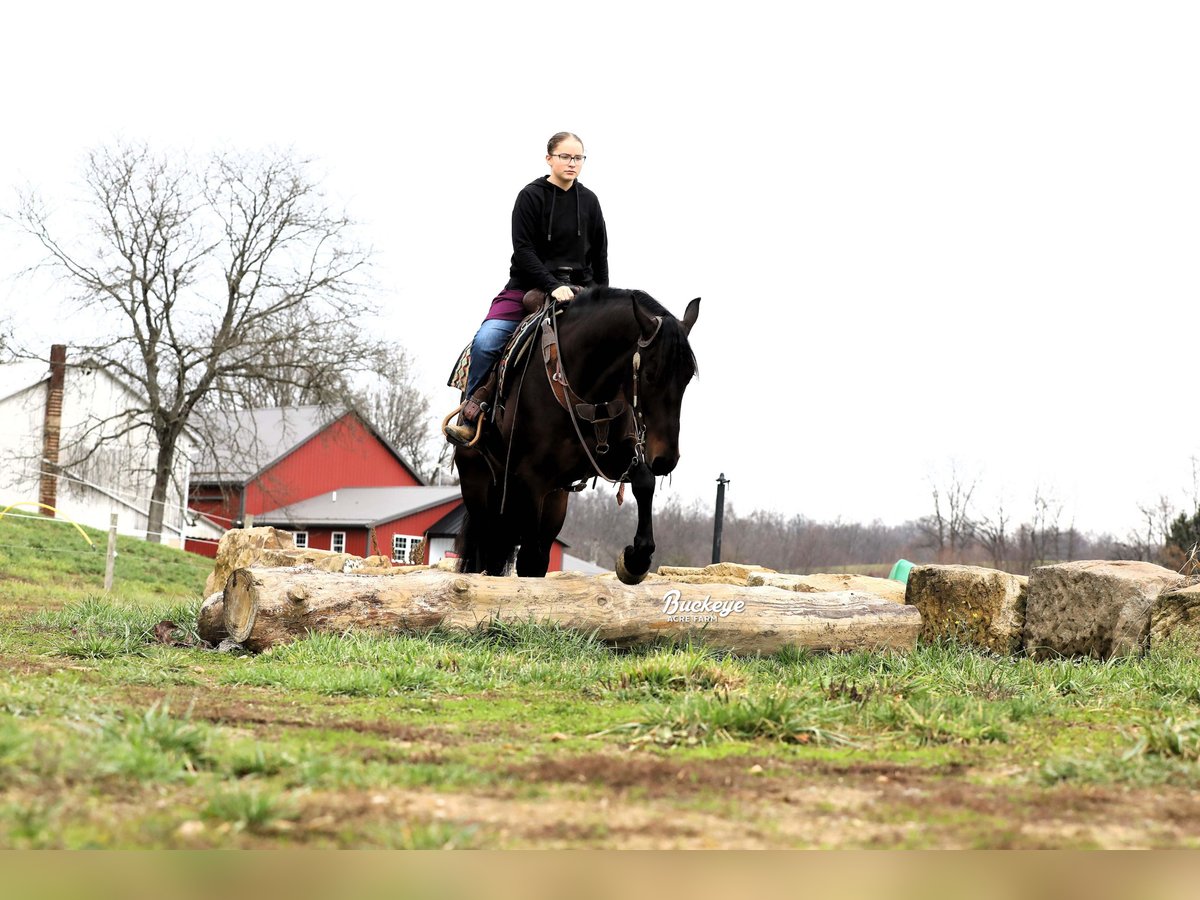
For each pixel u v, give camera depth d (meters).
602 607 8.73
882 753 4.95
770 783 4.21
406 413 89.25
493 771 4.27
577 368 8.38
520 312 9.43
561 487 9.48
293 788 3.83
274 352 47.12
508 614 8.70
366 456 63.25
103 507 49.16
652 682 6.66
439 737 5.09
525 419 8.77
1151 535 46.88
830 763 4.65
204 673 7.15
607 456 8.49
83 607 11.49
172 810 3.39
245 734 4.91
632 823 3.53
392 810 3.56
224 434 54.06
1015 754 4.95
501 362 9.14
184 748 4.18
